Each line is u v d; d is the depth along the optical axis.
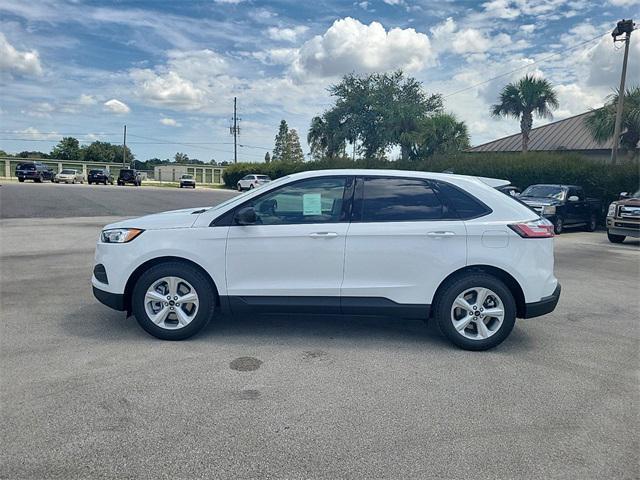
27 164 48.19
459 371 4.44
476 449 3.20
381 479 2.88
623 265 10.59
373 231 4.88
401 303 4.93
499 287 4.86
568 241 15.38
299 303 4.94
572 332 5.67
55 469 2.89
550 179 22.45
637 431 3.46
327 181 5.07
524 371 4.48
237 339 5.16
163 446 3.15
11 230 13.68
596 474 2.96
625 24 21.02
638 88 24.55
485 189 5.07
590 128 26.28
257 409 3.65
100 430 3.31
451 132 34.50
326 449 3.16
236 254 4.94
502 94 31.16
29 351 4.70
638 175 19.53
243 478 2.86
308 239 4.89
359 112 42.56
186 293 5.04
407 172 5.15
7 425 3.35
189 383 4.06
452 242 4.87
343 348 4.96
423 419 3.56
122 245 5.01
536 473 2.96
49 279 7.76
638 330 5.79
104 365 4.39
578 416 3.66
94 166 69.38
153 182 70.56
